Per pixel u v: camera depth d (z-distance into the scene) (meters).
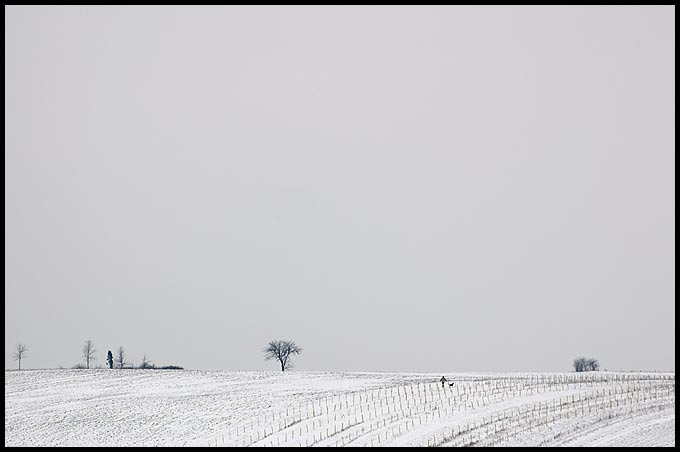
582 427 131.12
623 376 173.88
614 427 130.50
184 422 156.12
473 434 131.00
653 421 132.25
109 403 178.50
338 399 165.00
